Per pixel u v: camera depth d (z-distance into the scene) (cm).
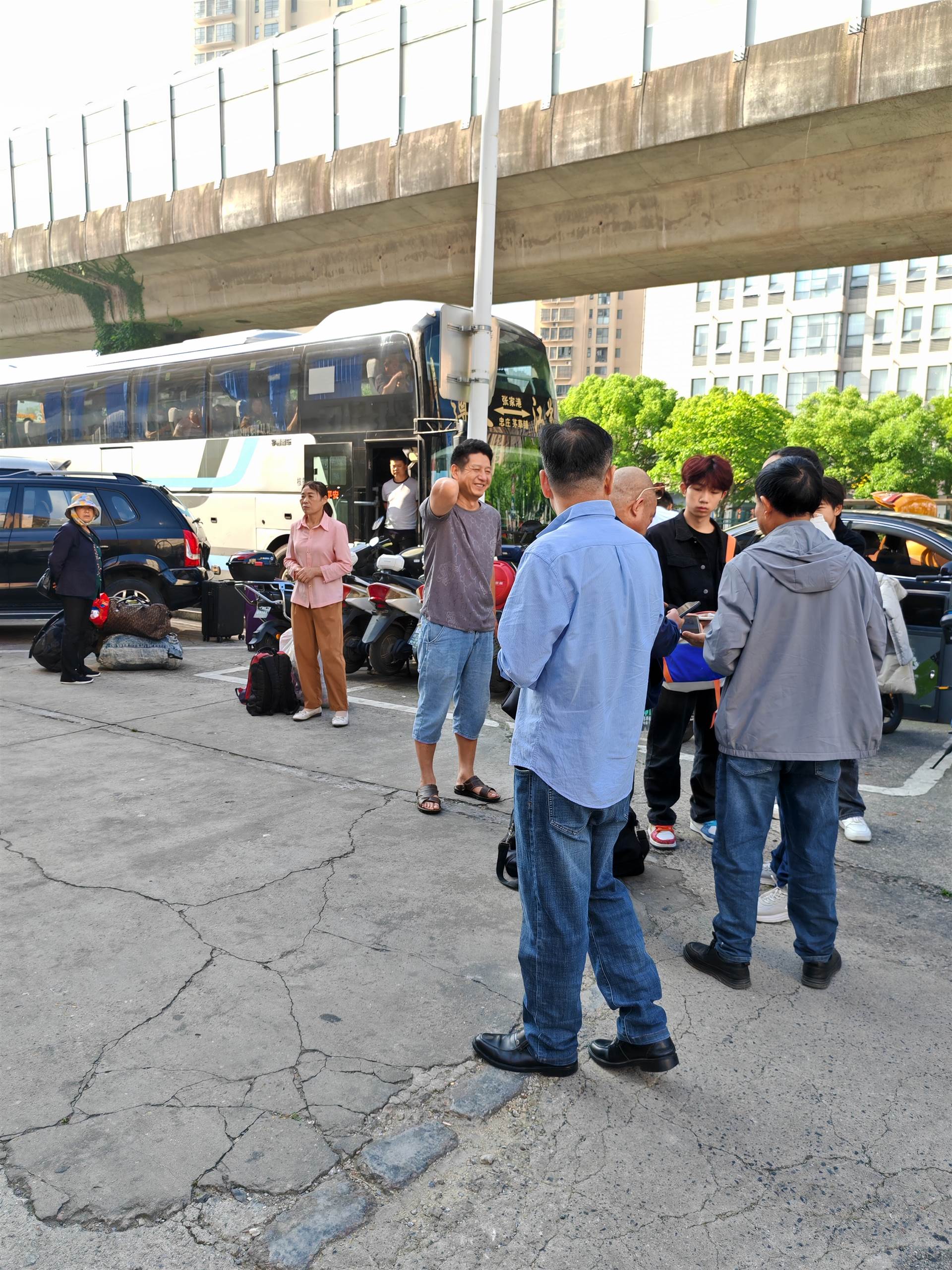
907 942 335
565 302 15975
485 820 445
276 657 655
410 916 340
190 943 315
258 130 2128
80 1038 258
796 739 285
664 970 310
